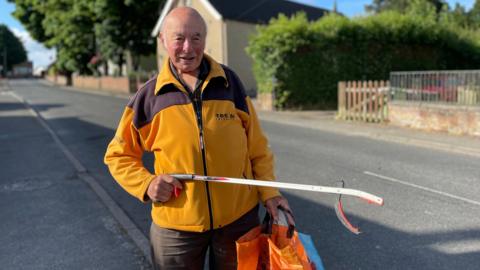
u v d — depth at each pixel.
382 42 18.06
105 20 32.28
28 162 8.12
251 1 28.83
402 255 3.88
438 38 19.42
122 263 3.81
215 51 26.28
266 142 2.42
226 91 2.17
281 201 2.29
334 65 17.38
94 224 4.76
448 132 10.75
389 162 7.70
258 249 2.17
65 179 6.74
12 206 5.46
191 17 2.05
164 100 2.07
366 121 13.18
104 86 40.38
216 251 2.26
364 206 5.24
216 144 2.08
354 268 3.64
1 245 4.23
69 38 39.28
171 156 2.07
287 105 16.95
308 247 2.26
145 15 32.19
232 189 2.13
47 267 3.75
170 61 2.16
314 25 17.00
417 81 11.63
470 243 4.13
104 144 9.85
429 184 6.21
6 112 17.91
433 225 4.60
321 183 6.30
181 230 2.12
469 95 10.37
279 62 16.50
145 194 2.07
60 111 18.14
